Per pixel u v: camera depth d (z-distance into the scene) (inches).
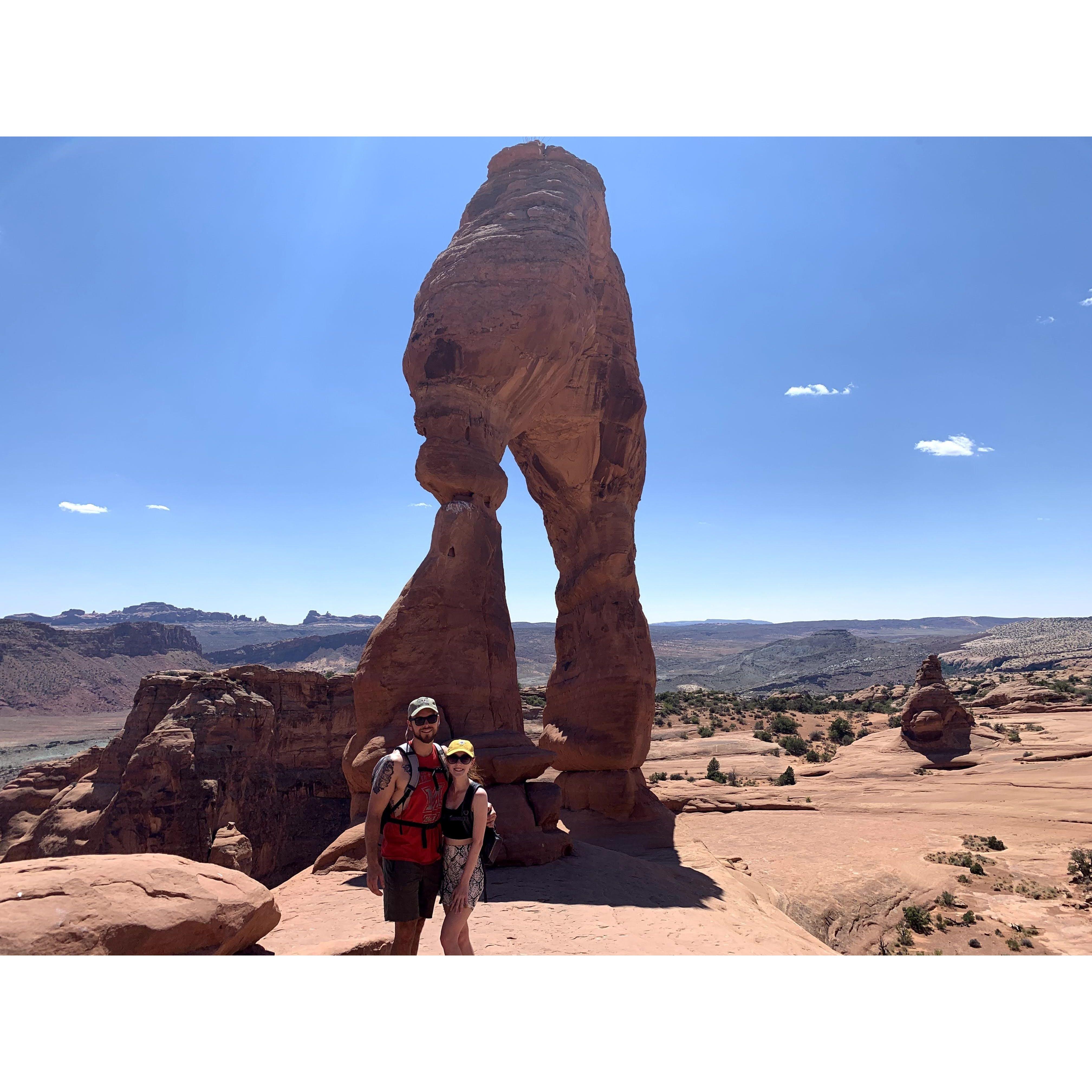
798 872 850.8
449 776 177.0
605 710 645.9
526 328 510.6
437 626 440.1
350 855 381.1
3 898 148.5
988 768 1599.4
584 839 603.2
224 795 1278.3
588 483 691.4
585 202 622.2
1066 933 664.4
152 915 158.9
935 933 687.1
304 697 1624.0
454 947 169.5
